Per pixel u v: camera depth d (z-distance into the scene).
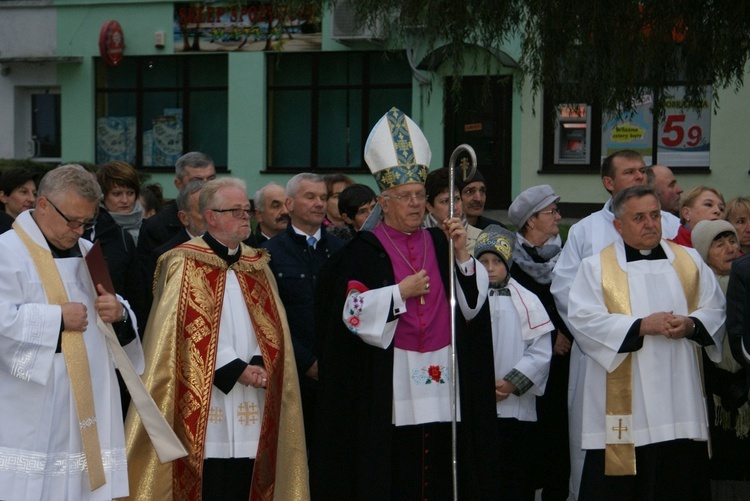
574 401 16.30
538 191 17.92
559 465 17.64
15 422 12.14
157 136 57.41
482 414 14.47
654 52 25.38
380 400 13.90
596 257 15.39
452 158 14.47
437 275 14.72
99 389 12.80
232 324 14.87
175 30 55.88
